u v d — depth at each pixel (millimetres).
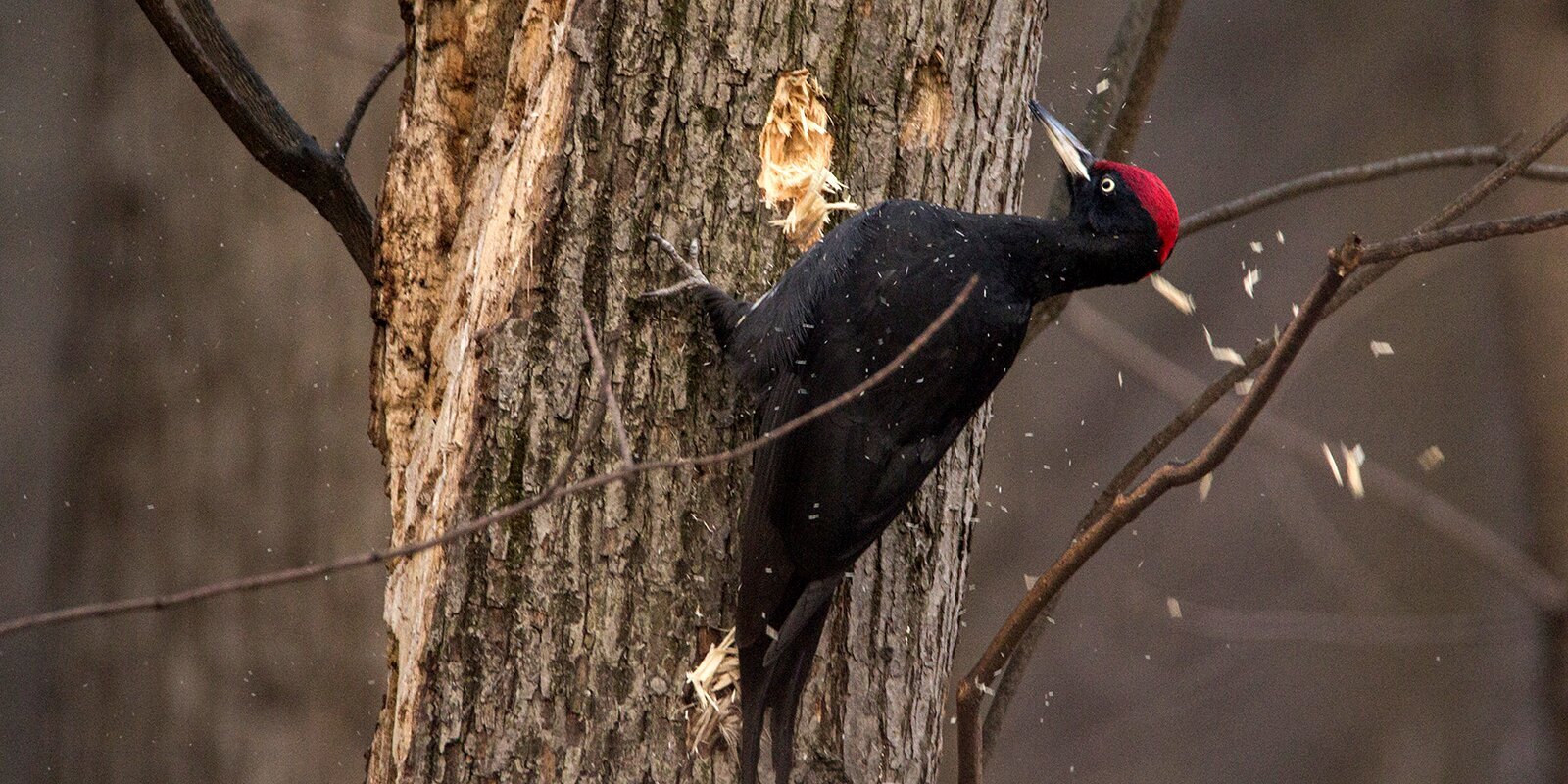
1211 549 19625
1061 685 19656
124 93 12414
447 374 6598
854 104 6637
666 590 6207
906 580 6750
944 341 6668
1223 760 19297
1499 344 14523
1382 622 15531
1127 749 19234
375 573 11984
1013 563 18719
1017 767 19312
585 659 6066
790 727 6180
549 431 6145
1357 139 19859
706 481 6348
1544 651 13672
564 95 6250
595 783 6004
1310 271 19406
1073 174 7359
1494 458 19109
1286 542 19500
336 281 12180
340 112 12117
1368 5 20016
